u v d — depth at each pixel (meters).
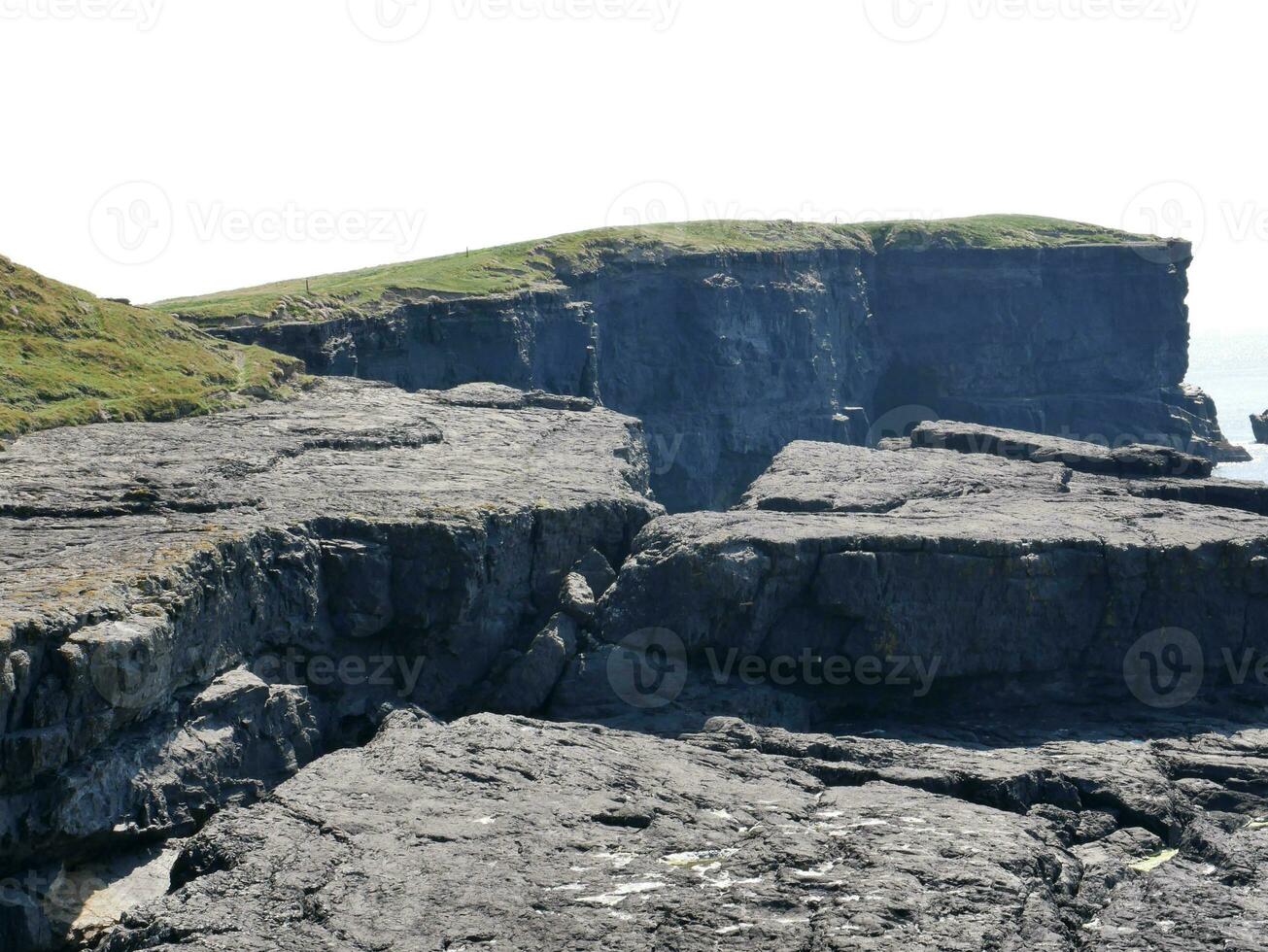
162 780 48.78
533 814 42.28
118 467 70.12
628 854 40.06
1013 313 191.88
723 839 41.19
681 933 35.75
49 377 86.81
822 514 71.25
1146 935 36.56
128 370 93.38
